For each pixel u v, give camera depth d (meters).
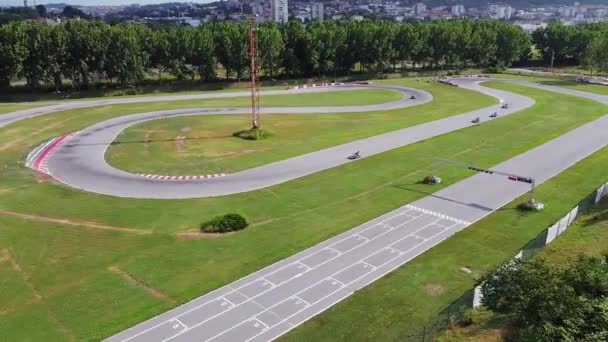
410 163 56.00
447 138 66.62
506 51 147.75
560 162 56.72
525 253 33.41
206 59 112.69
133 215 42.22
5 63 95.81
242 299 30.16
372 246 36.75
